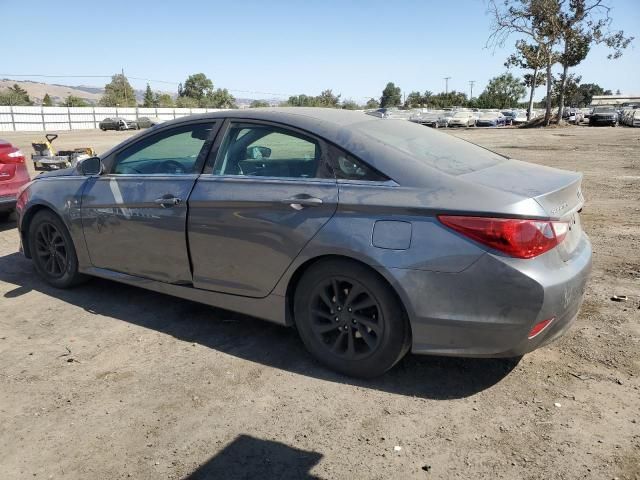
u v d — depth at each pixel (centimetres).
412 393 305
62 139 3053
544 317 274
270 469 245
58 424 280
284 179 332
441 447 258
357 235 297
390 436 267
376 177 305
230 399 302
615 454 250
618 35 3753
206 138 376
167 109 7081
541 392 302
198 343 371
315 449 258
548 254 278
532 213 270
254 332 388
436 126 4500
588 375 318
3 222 753
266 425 278
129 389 312
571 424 273
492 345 280
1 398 305
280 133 345
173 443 264
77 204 433
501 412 285
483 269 272
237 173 357
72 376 328
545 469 241
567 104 8262
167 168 394
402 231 288
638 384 307
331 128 332
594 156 1578
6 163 666
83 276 471
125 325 402
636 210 779
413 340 294
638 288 452
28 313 425
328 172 320
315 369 334
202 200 356
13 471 246
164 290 396
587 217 738
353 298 312
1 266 545
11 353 358
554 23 3822
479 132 3384
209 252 361
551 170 346
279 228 324
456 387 310
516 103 8675
